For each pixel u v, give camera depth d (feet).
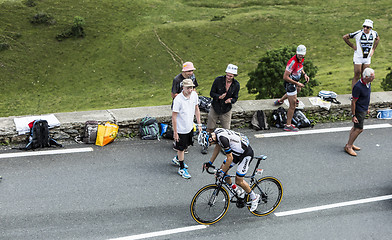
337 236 20.84
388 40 240.73
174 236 19.75
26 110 186.60
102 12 293.23
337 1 317.42
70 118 28.48
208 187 20.34
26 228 19.33
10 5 282.97
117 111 30.50
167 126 29.94
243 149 19.76
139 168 25.75
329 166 28.04
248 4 320.91
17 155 25.59
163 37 264.52
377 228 21.79
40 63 236.02
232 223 21.26
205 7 317.42
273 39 258.37
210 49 251.39
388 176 27.40
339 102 36.06
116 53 249.14
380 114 36.78
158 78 227.40
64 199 21.83
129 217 20.85
